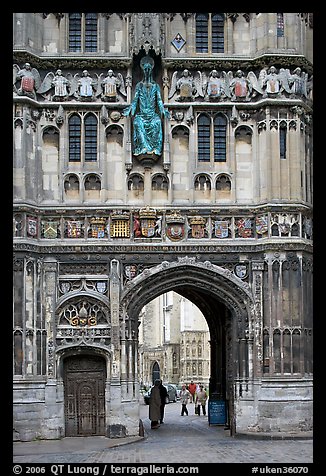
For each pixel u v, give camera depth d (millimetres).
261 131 42406
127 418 41094
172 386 75750
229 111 42750
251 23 43188
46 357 40844
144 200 42062
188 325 96812
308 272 42219
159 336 107062
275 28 42562
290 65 42719
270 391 40688
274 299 41281
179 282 42219
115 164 42375
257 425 40875
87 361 41750
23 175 40875
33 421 39938
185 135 42750
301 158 42438
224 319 46469
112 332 41094
